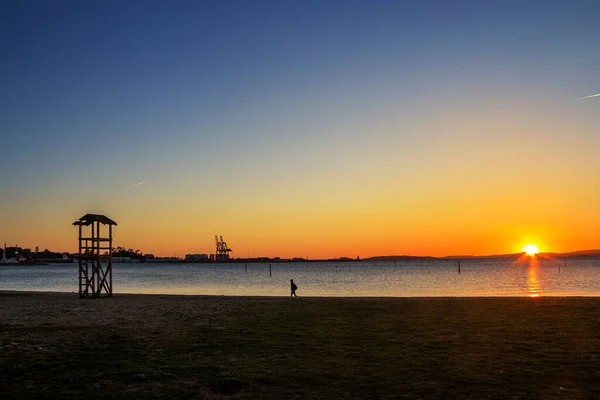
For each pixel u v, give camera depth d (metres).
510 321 24.58
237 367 16.12
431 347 18.75
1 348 19.56
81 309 34.59
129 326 25.39
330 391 13.57
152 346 19.78
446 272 172.75
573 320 24.56
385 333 21.94
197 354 18.20
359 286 88.12
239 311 31.27
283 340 20.69
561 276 126.00
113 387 14.12
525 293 65.19
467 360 16.58
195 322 26.52
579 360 16.36
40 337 22.11
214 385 14.20
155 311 32.38
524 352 17.66
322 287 85.25
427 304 32.91
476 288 78.69
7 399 13.07
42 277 141.00
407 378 14.63
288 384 14.21
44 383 14.55
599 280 103.06
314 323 25.28
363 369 15.69
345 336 21.39
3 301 42.25
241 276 152.38
